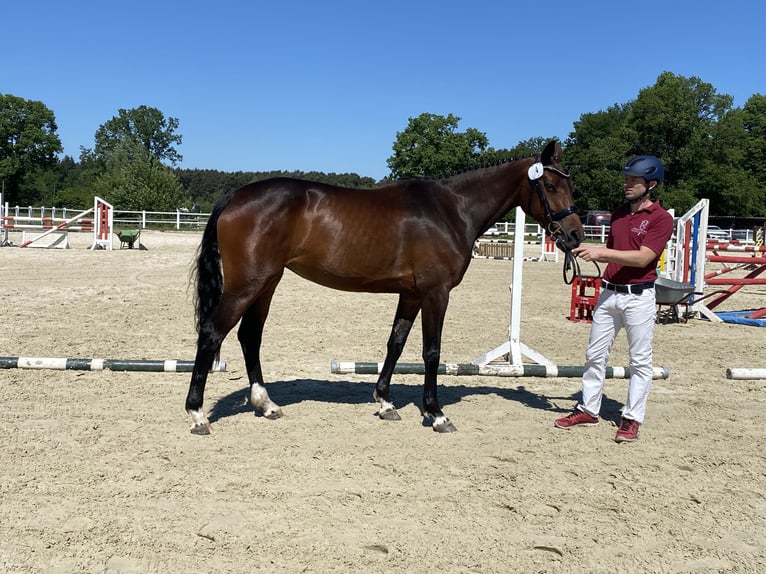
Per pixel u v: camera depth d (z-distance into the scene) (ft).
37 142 213.87
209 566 9.16
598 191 189.37
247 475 12.44
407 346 26.89
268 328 30.25
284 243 14.75
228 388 19.22
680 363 24.86
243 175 367.45
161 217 131.13
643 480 12.84
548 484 12.46
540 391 20.22
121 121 280.10
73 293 38.60
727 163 173.68
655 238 14.61
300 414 16.78
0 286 40.34
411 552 9.67
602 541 10.23
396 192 15.75
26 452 13.30
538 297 45.21
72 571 8.93
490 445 14.70
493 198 16.20
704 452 14.60
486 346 27.30
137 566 9.11
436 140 168.86
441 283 15.51
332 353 24.98
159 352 23.97
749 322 35.12
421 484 12.24
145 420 15.79
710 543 10.31
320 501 11.35
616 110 248.11
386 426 15.96
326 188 15.28
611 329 15.78
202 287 14.74
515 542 10.10
